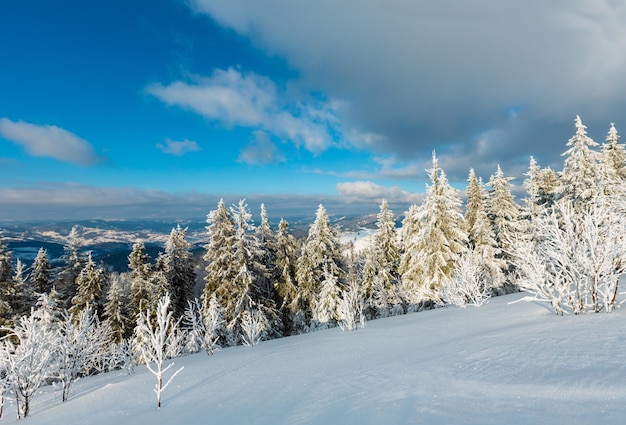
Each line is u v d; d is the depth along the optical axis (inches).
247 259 1079.6
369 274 1267.2
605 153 1194.0
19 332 358.3
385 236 1347.2
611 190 920.9
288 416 167.9
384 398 161.0
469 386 152.9
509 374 158.1
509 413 117.0
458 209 1138.0
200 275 1873.8
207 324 645.3
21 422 278.8
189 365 424.8
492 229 1333.7
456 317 455.2
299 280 1218.0
